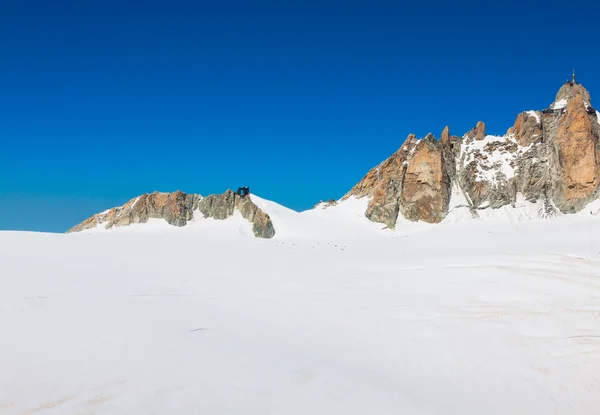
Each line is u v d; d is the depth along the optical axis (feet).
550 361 32.60
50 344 30.99
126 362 28.17
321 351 33.55
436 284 56.44
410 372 31.04
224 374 27.17
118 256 88.17
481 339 36.78
